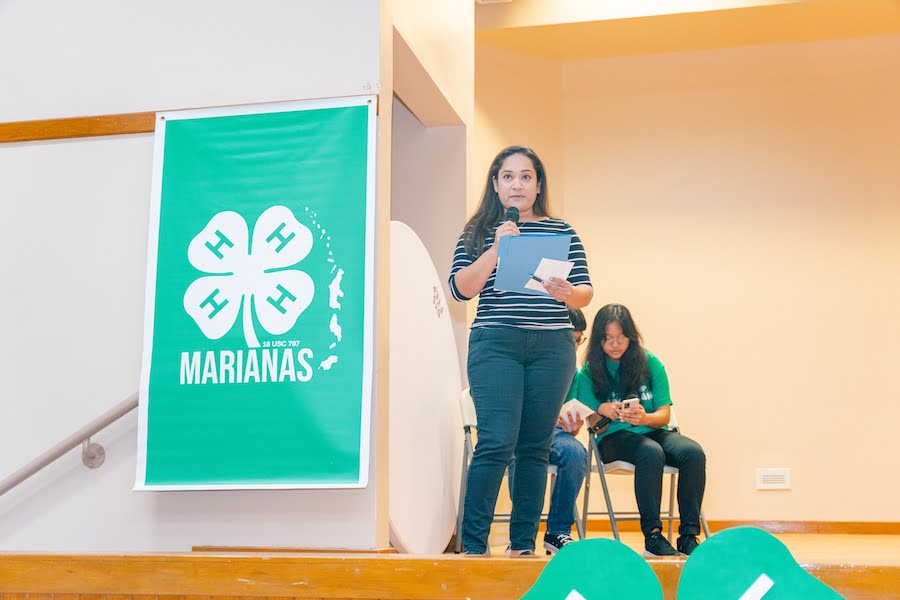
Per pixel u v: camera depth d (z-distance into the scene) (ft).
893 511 19.51
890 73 20.34
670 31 19.77
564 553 6.59
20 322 9.65
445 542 12.09
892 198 20.18
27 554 7.92
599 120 21.13
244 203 9.18
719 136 20.76
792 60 20.57
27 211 9.78
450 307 13.84
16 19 10.03
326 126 9.18
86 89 9.78
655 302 20.63
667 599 6.77
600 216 20.93
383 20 9.36
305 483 8.65
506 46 20.15
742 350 20.29
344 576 7.33
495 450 8.82
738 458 20.07
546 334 9.07
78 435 9.07
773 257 20.40
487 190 9.64
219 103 9.45
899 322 19.90
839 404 19.89
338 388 8.73
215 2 9.63
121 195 9.62
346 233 8.95
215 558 7.57
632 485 19.77
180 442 8.93
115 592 7.69
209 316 9.05
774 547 6.45
